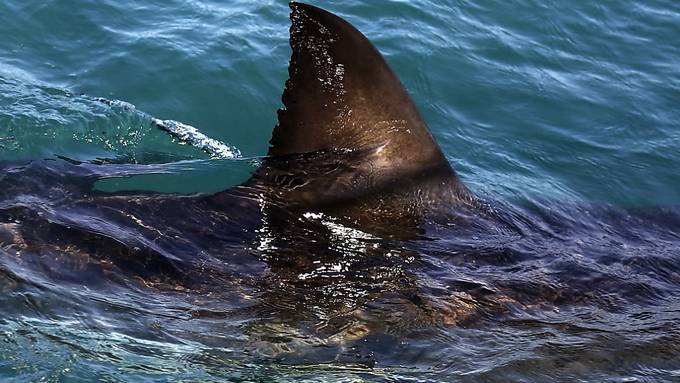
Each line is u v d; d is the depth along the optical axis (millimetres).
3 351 21156
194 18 37812
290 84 24203
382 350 22547
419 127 25016
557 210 29484
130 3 38094
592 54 40281
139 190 25875
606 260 26328
